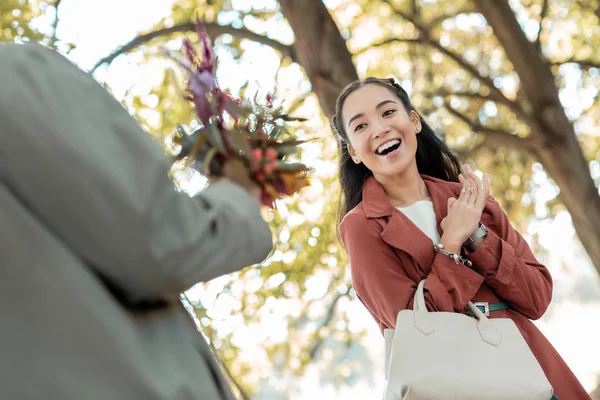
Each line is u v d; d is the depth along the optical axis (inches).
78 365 52.3
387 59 410.0
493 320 103.7
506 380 99.3
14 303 52.0
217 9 358.3
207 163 67.1
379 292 114.0
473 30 407.5
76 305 52.5
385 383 106.6
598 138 418.0
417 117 130.6
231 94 73.0
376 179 124.6
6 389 51.4
